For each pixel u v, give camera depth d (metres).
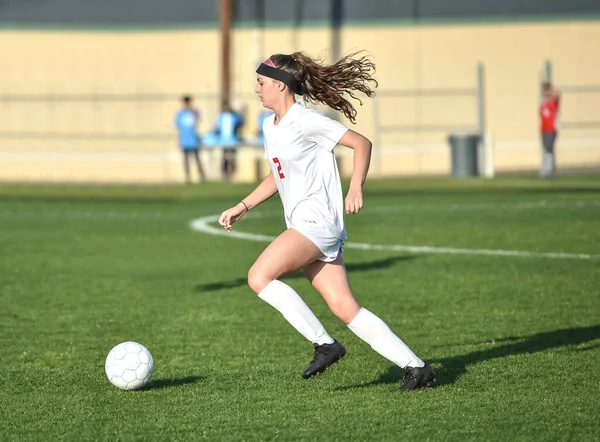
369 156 20.92
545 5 126.81
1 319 33.69
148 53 125.00
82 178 123.94
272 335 30.34
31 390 23.80
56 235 59.25
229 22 115.19
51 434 19.91
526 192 84.19
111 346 29.22
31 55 124.88
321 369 21.88
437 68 126.56
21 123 124.75
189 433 19.77
